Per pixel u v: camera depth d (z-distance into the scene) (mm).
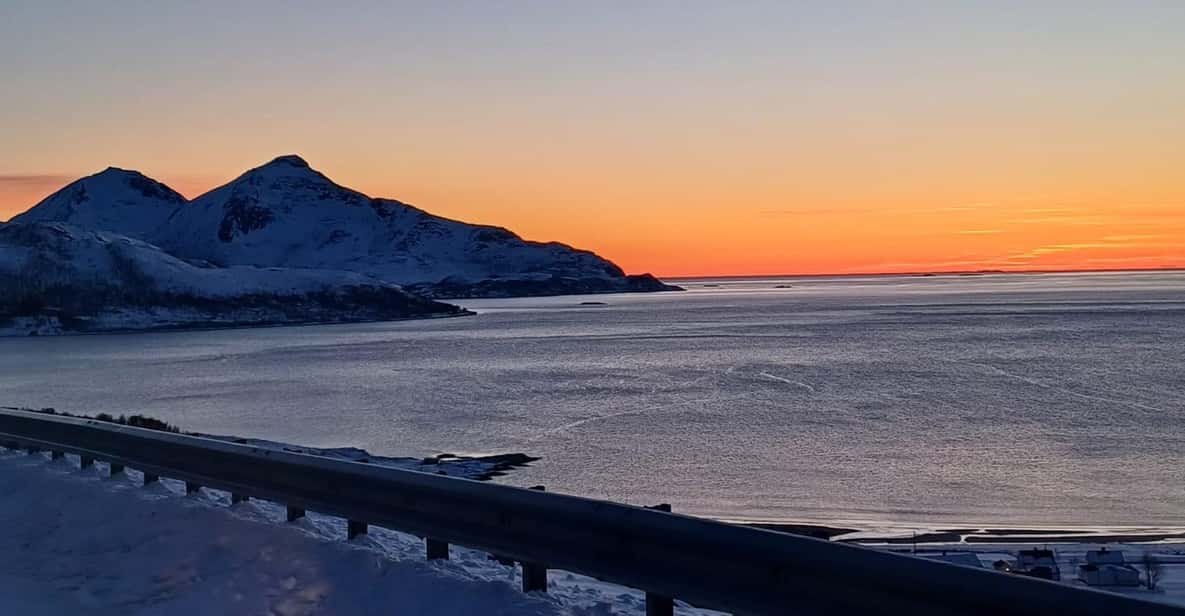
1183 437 45531
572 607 6473
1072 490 33344
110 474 12695
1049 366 82688
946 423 50844
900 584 4754
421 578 7105
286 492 9195
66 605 7012
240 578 7496
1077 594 4152
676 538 5816
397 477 7867
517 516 6879
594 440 45312
